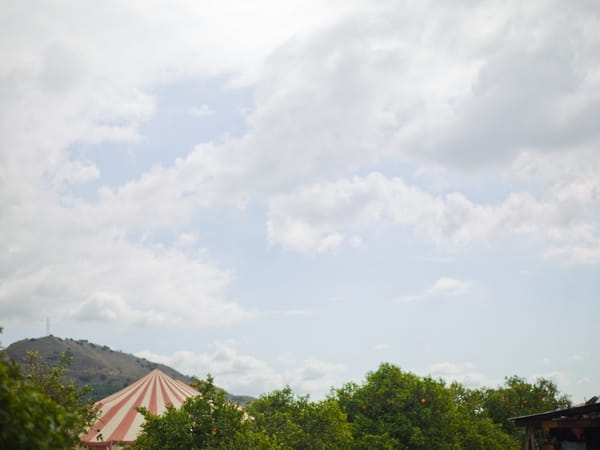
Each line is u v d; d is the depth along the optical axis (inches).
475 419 1939.0
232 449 1079.0
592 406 880.9
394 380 1638.8
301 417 1365.7
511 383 2375.7
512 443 1834.4
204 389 1157.1
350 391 1691.7
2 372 348.5
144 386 2175.2
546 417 927.0
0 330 382.9
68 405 892.0
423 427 1560.0
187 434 1088.2
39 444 343.0
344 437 1375.5
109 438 1708.9
